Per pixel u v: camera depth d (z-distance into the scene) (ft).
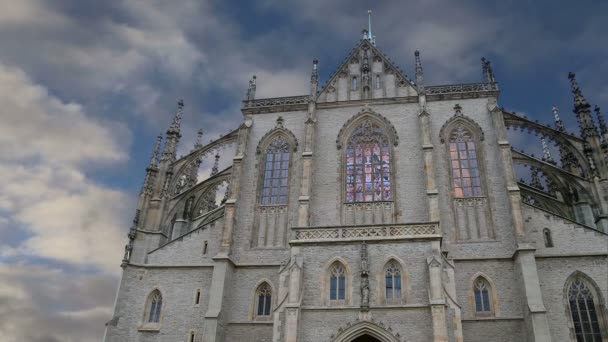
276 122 209.05
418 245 144.66
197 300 175.22
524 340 149.59
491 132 188.44
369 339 149.79
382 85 210.59
